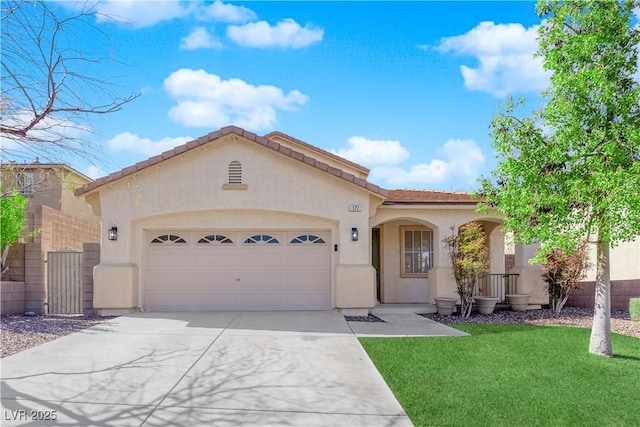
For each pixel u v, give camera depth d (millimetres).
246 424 6285
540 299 17672
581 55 9477
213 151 15453
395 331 12523
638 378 8508
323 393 7508
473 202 16594
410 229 19344
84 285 15406
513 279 18406
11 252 16250
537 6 10047
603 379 8438
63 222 18562
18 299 15898
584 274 17484
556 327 13688
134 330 12062
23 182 8820
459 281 15773
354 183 15383
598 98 9352
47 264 16484
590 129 9812
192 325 12789
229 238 15898
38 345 10516
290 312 15312
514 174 10031
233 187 15328
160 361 9133
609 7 9484
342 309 15414
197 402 7012
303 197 15531
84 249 15531
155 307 15641
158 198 15297
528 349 10523
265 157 15531
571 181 9422
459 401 7254
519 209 10008
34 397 7078
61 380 7898
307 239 15992
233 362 9125
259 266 15875
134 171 14992
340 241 15523
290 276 15914
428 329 12938
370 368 8875
